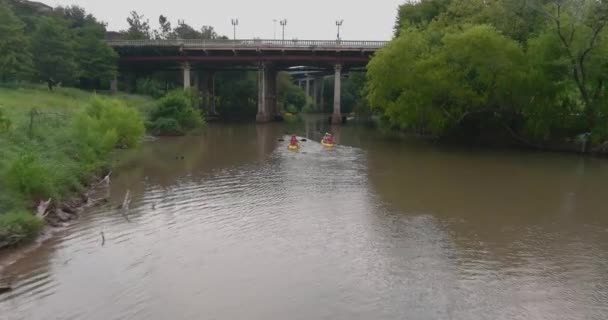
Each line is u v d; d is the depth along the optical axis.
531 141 46.59
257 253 17.77
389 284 15.36
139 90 85.62
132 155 40.06
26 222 18.42
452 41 44.66
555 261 17.36
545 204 24.81
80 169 27.39
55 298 14.20
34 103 45.72
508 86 43.84
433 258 17.50
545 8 44.22
